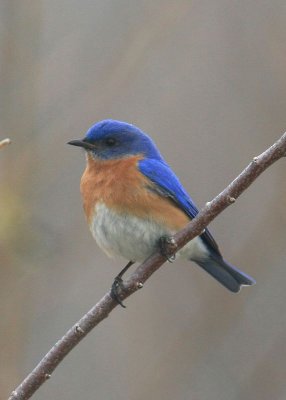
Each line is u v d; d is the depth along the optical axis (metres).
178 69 14.88
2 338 11.52
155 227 10.48
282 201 13.24
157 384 12.03
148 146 11.24
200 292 13.05
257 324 12.53
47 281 12.53
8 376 11.23
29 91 12.59
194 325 12.60
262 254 12.97
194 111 14.70
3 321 11.55
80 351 13.07
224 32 14.73
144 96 14.73
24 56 12.66
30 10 12.79
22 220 11.30
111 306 8.17
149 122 14.59
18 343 11.59
